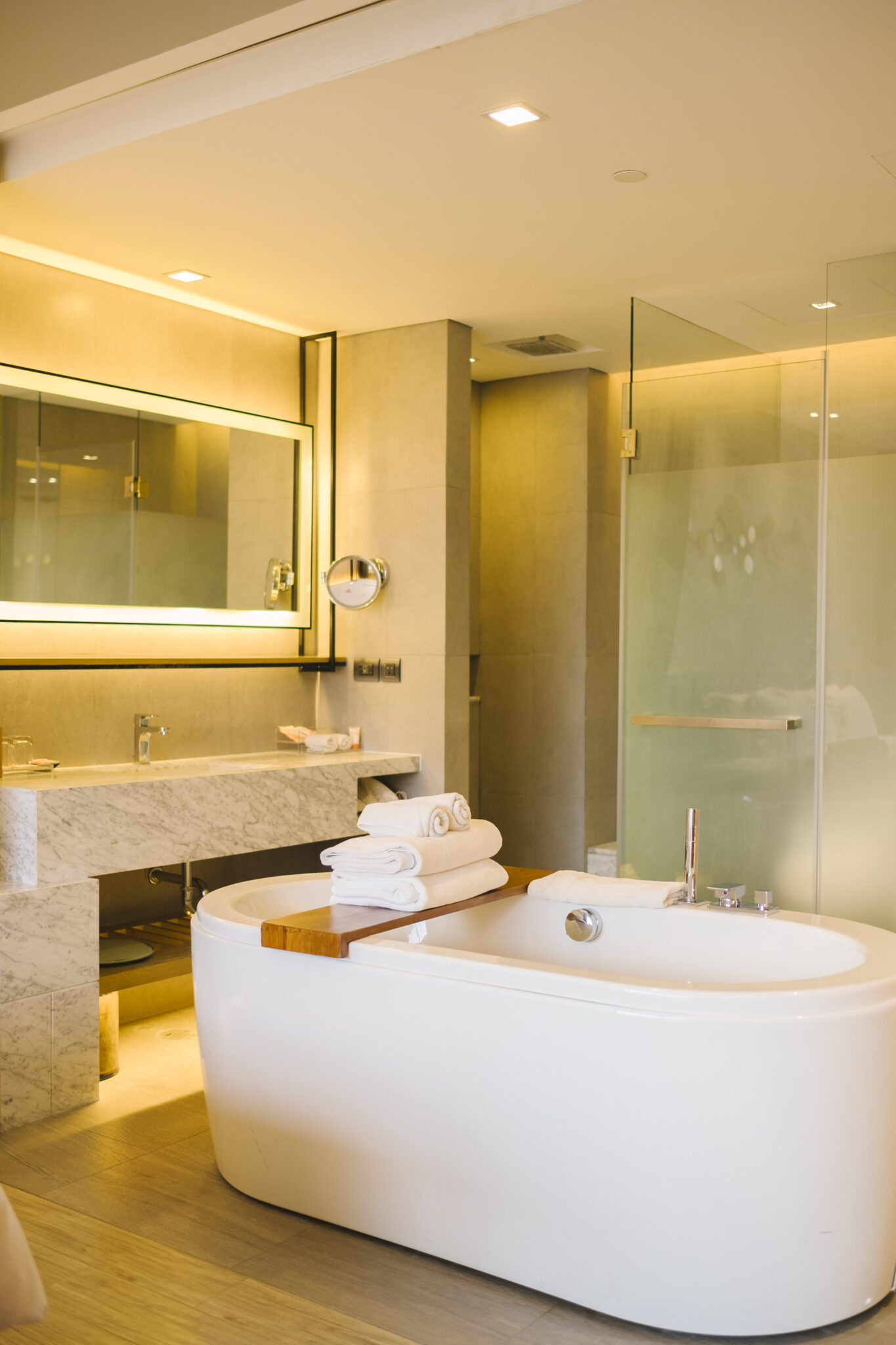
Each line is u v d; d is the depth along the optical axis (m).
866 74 2.61
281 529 4.79
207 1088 2.82
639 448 4.26
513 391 5.73
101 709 4.12
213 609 4.48
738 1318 2.13
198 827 3.79
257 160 3.09
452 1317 2.21
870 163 3.08
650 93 2.71
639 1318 2.17
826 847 3.85
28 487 3.86
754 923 2.83
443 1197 2.40
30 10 3.01
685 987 2.14
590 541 5.54
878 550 3.73
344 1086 2.52
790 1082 2.09
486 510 5.82
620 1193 2.17
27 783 3.52
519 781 5.71
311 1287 2.31
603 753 5.66
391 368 4.78
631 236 3.66
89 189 3.31
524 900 3.13
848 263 3.84
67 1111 3.26
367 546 4.85
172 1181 2.80
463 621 4.75
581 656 5.52
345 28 2.62
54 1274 2.36
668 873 4.20
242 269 4.03
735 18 2.38
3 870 3.37
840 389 3.82
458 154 3.04
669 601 4.19
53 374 3.94
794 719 3.91
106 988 3.59
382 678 4.82
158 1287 2.31
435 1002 2.38
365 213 3.48
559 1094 2.23
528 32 2.43
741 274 4.02
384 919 2.64
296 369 4.96
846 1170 2.13
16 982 3.14
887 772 3.71
